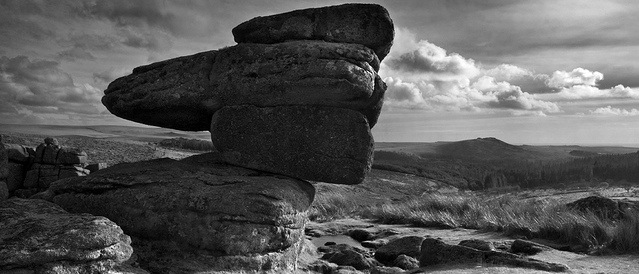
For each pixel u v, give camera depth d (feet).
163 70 29.01
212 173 25.77
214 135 27.63
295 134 26.50
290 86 25.99
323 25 26.86
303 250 29.86
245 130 26.99
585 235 32.30
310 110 26.45
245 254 22.86
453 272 24.00
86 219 19.45
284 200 24.17
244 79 26.91
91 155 102.12
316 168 26.35
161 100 28.14
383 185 94.12
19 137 114.62
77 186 24.93
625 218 35.06
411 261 29.43
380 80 27.71
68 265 17.72
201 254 22.52
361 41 26.84
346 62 25.62
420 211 48.88
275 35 27.40
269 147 26.73
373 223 49.19
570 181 123.24
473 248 27.40
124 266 20.01
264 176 26.40
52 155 66.74
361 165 26.43
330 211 58.13
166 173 24.99
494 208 45.50
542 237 35.53
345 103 26.37
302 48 26.25
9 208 20.68
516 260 25.21
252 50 27.22
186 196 23.04
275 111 26.76
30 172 66.28
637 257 27.55
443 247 27.73
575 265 25.53
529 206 43.93
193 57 28.76
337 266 28.50
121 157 104.32
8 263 16.66
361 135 26.45
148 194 23.48
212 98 27.58
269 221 23.32
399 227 44.91
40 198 25.68
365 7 26.76
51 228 18.24
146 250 22.93
